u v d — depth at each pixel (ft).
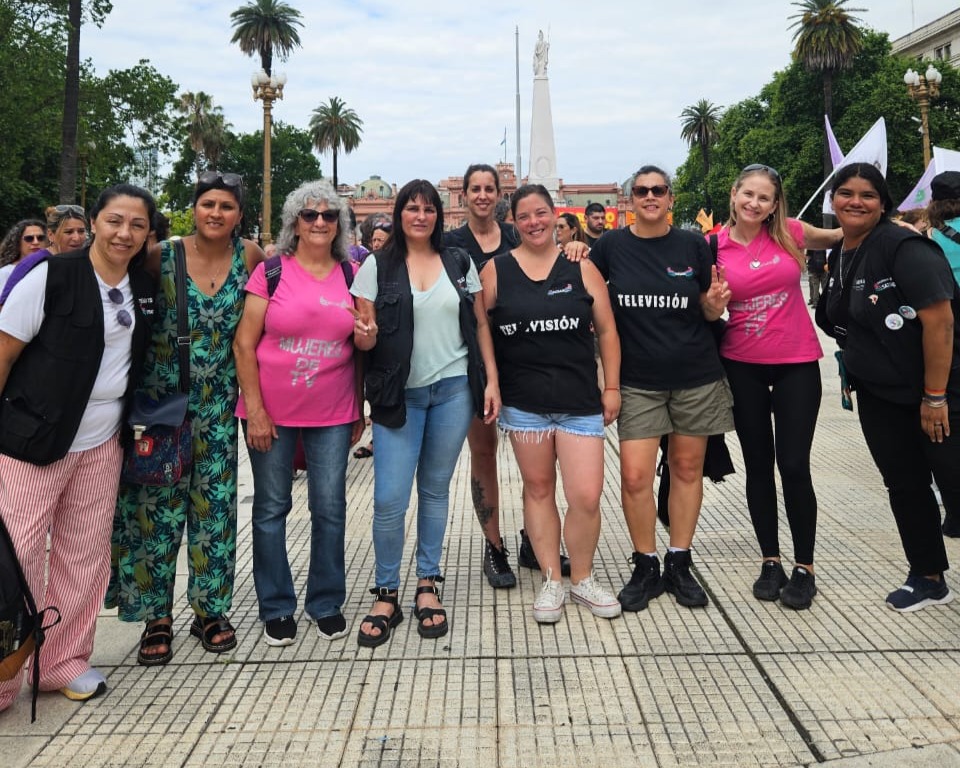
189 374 9.99
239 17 135.44
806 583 11.61
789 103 121.49
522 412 11.36
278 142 183.32
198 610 10.62
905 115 111.75
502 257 11.53
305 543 14.85
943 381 10.32
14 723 8.85
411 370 10.73
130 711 9.07
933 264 10.27
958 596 11.68
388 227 21.04
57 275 8.72
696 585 11.77
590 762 7.92
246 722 8.79
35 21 69.10
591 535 11.55
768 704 8.90
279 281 10.23
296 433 10.64
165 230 12.28
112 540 10.91
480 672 9.82
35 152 75.82
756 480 12.07
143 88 75.61
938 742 8.09
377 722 8.73
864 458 20.26
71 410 8.82
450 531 15.30
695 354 11.37
